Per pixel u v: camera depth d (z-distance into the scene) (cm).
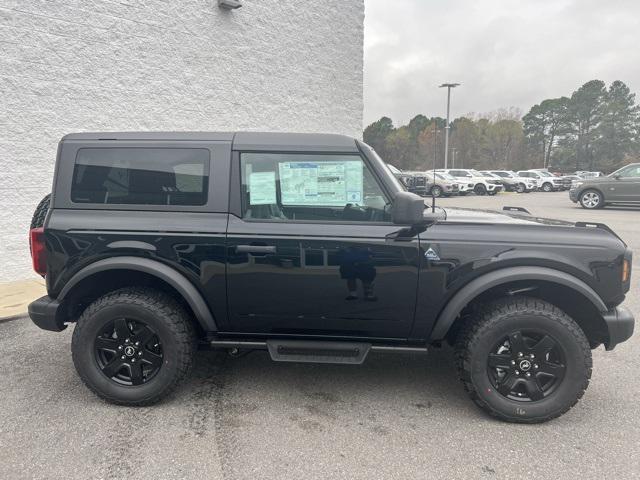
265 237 299
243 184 306
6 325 463
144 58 670
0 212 565
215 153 307
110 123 644
